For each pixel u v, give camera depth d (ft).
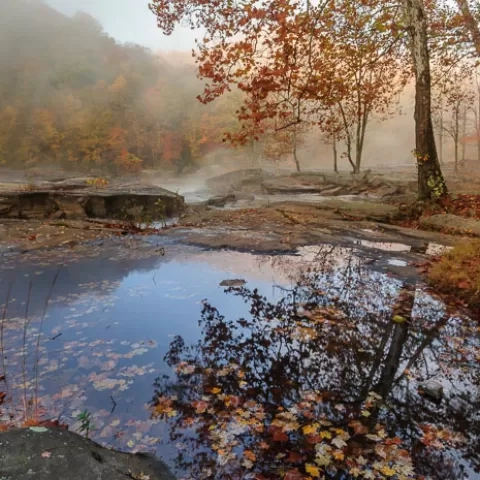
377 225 35.35
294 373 11.64
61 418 9.36
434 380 11.30
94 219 37.83
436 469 7.88
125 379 11.18
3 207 36.04
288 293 18.62
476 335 14.33
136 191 44.86
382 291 18.85
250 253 26.35
